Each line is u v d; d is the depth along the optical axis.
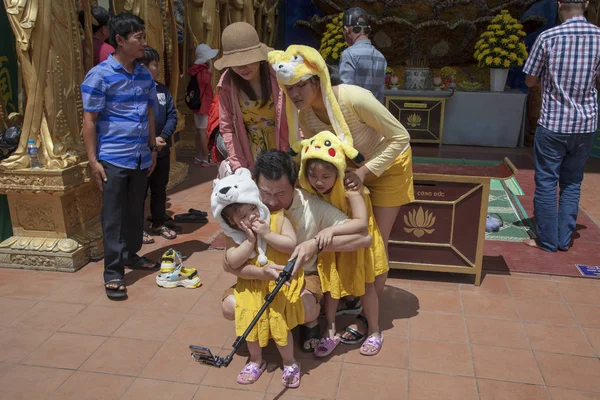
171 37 5.63
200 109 6.88
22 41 3.54
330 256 2.64
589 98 3.96
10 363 2.73
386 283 3.67
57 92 3.75
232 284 3.66
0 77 4.01
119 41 3.23
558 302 3.38
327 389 2.54
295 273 2.36
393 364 2.73
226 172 3.18
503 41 8.09
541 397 2.47
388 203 2.82
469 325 3.11
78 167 3.82
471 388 2.54
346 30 4.00
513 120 8.27
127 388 2.54
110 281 3.45
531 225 4.86
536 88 8.26
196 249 4.31
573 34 3.86
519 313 3.25
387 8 8.64
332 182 2.42
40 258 3.86
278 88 2.97
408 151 2.80
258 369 2.62
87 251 4.02
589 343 2.92
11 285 3.63
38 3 3.54
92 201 4.18
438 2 8.50
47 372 2.66
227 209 2.34
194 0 6.80
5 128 4.04
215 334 3.02
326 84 2.35
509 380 2.60
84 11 4.02
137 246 3.84
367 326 3.00
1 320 3.16
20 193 3.76
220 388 2.54
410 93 8.25
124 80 3.30
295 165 2.69
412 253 3.62
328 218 2.56
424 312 3.26
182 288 3.60
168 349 2.87
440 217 3.53
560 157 4.08
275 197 2.43
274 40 10.25
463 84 8.59
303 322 2.59
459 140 8.54
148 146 3.72
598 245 4.34
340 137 2.44
